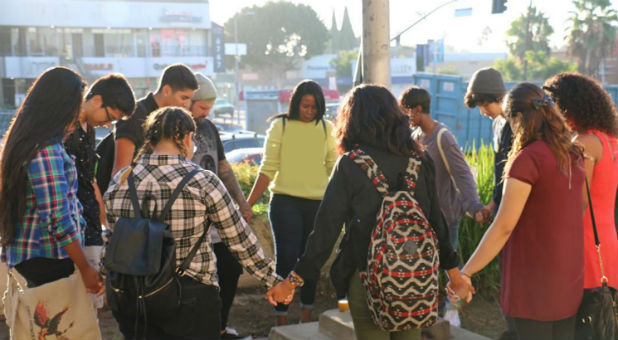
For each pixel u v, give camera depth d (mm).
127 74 61125
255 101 43938
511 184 2852
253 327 5031
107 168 4066
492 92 4273
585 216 3104
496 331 4891
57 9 57688
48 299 3084
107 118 3516
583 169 2943
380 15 4738
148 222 2801
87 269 3115
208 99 4238
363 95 2965
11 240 3051
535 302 2875
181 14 62344
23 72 56812
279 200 4754
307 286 4793
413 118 4535
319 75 103688
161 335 2998
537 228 2861
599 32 61719
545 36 71000
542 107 2883
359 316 3029
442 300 4906
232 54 86500
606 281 3025
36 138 2949
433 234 2914
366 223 2885
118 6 59875
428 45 65062
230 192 4594
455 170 4438
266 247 5754
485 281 5523
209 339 3016
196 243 2910
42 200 2943
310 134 4734
